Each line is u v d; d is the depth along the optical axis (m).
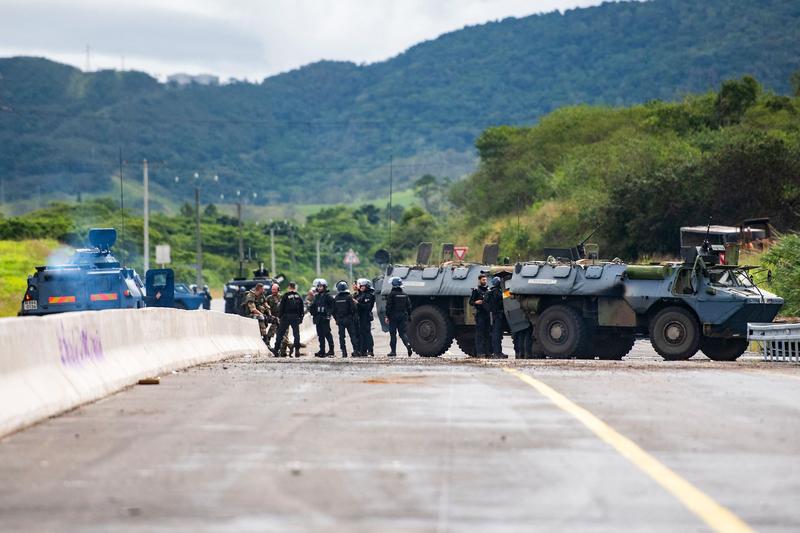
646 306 69.81
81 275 82.69
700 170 148.88
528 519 20.41
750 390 41.16
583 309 72.19
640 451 27.22
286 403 36.53
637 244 151.50
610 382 44.00
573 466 25.36
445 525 19.92
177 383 44.28
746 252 120.19
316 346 103.31
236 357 66.00
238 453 27.02
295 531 19.50
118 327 44.28
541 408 35.03
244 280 122.06
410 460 26.03
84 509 21.31
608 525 20.02
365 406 35.59
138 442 28.86
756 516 20.89
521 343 74.69
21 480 24.20
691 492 22.70
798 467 25.53
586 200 179.25
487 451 27.17
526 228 196.12
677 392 40.19
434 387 41.62
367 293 79.44
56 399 35.03
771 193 144.75
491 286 73.88
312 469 24.98
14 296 160.12
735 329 68.19
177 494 22.52
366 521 20.19
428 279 79.44
